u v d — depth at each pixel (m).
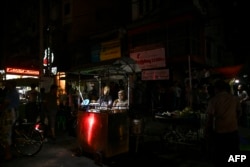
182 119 7.52
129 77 8.61
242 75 16.25
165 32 17.28
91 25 24.19
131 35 19.11
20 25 25.52
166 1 17.64
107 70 8.23
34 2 25.05
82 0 24.23
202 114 7.37
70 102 12.13
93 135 6.92
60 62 24.61
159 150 7.84
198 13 16.34
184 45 16.30
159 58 11.23
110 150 6.61
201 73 13.95
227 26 23.80
